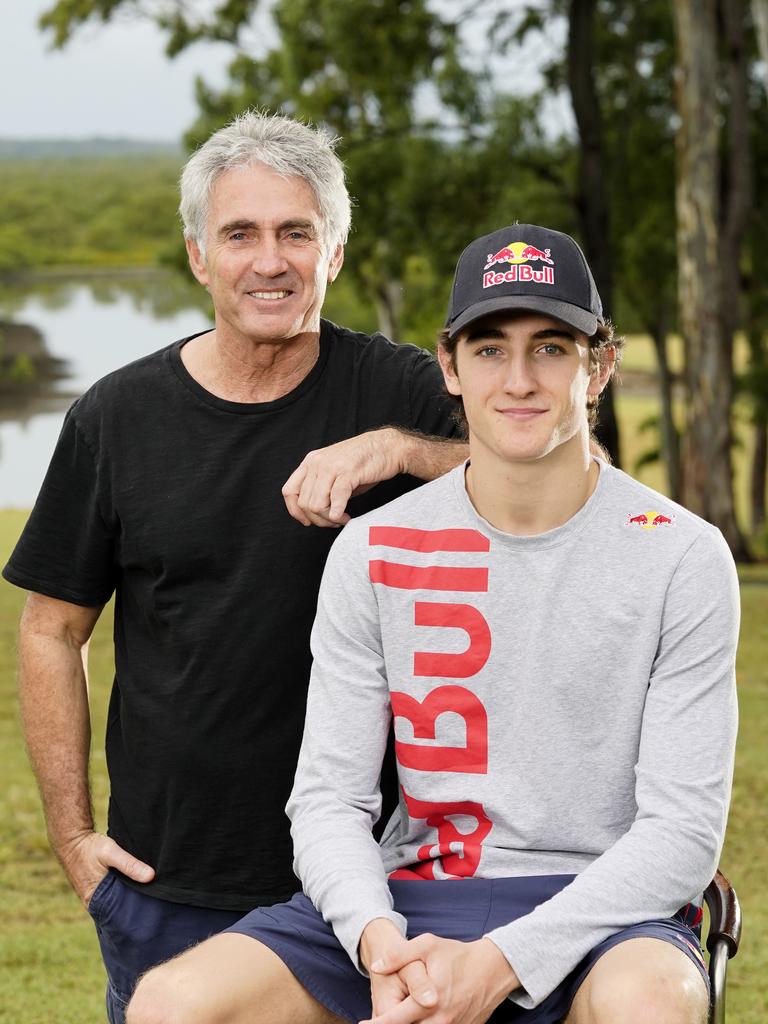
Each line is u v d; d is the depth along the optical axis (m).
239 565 2.76
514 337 2.37
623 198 24.19
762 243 23.86
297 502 2.60
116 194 139.25
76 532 2.92
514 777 2.38
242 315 2.71
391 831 2.60
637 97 23.84
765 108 22.88
